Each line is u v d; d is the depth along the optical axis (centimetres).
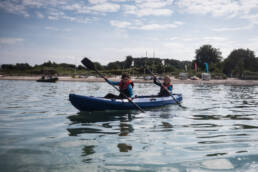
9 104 830
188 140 389
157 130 460
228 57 6400
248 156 311
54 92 1385
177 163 287
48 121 541
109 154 317
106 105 697
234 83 3025
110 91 1530
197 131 452
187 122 542
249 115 640
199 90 1727
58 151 328
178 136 414
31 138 395
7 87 1852
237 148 346
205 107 802
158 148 345
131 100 725
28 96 1125
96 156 309
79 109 684
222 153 324
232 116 625
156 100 819
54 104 837
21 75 5031
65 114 639
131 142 375
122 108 730
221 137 408
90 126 493
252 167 275
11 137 400
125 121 551
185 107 802
